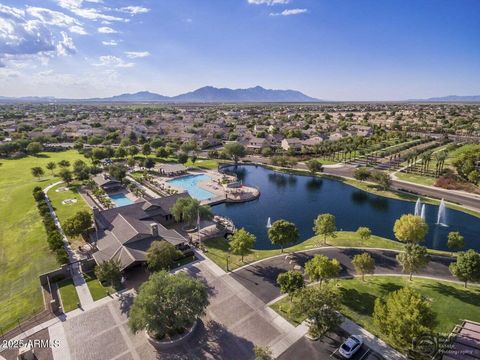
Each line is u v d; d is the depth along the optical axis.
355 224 71.69
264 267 48.78
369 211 79.94
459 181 93.81
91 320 36.97
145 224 56.50
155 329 30.94
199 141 174.50
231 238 52.16
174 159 139.25
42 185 96.88
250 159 143.25
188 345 32.91
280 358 31.22
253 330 35.03
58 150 156.00
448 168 106.12
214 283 44.31
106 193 91.25
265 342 33.28
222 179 106.25
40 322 36.78
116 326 35.94
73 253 53.47
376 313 31.47
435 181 97.19
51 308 38.22
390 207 82.25
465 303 39.00
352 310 38.09
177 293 32.41
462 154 108.94
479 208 76.75
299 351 32.03
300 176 116.19
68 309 38.91
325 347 32.50
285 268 48.50
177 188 97.44
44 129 197.12
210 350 32.25
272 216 77.25
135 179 106.38
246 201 87.50
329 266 40.22
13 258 53.78
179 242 52.31
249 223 72.69
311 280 41.84
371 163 124.69
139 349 32.59
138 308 31.89
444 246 59.84
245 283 44.22
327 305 32.62
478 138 160.00
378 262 50.34
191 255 52.44
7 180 102.50
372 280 44.84
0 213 74.62
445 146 146.62
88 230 59.75
